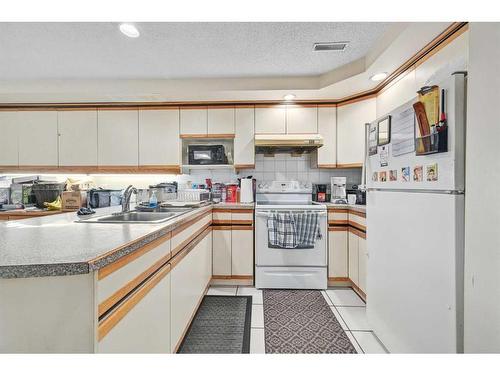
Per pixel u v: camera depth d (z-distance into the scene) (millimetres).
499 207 848
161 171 3135
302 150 3234
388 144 1568
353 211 2572
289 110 3041
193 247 1897
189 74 2629
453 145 1059
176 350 1494
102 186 3441
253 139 3047
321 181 3344
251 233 2785
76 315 740
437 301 1152
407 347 1370
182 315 1600
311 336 1819
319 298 2461
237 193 3150
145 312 1061
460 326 1045
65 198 2754
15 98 2918
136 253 993
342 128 2971
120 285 876
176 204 2477
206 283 2455
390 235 1546
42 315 743
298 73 2607
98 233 1091
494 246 869
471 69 963
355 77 2398
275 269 2676
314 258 2660
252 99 2977
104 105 3092
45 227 1252
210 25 1810
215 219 2799
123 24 1797
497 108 850
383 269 1629
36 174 3334
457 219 1054
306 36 1952
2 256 759
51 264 699
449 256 1079
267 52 2188
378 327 1699
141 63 2383
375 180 1740
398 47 1863
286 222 2609
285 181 3107
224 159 3096
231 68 2486
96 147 3090
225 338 1797
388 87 2498
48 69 2498
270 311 2197
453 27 1615
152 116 3090
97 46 2088
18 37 1958
